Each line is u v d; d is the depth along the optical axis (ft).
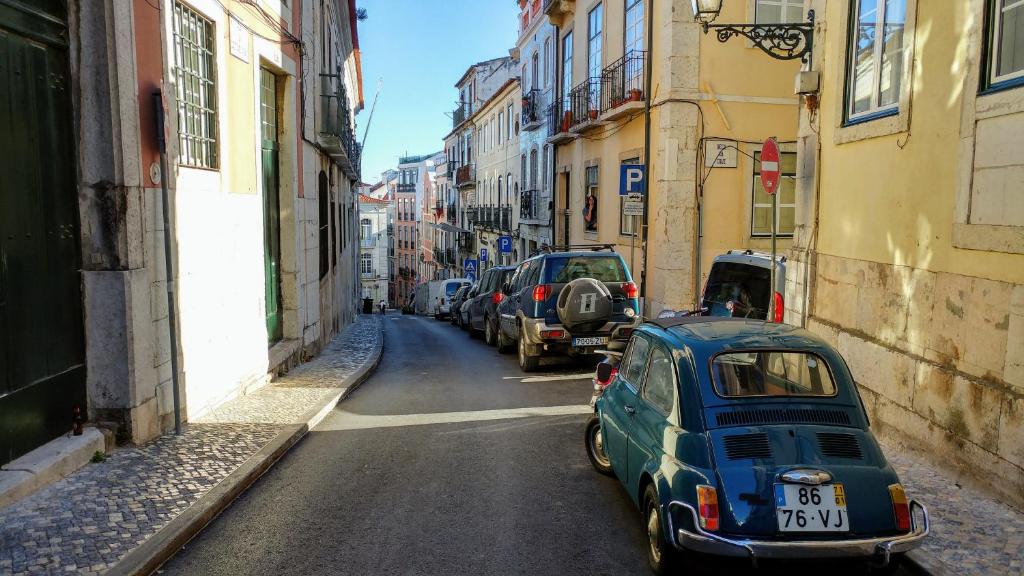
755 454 12.74
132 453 20.04
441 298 103.91
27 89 17.33
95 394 20.15
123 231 19.69
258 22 31.89
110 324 19.95
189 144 24.71
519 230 100.22
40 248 17.85
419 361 45.50
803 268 27.63
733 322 16.70
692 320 17.25
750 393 13.83
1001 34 17.26
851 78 25.07
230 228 28.09
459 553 15.01
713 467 12.62
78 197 19.43
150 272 21.13
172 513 16.14
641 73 51.75
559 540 15.69
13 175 16.76
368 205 262.26
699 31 46.55
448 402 30.60
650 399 15.92
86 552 13.99
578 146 69.87
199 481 18.26
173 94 22.70
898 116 21.33
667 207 47.42
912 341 20.67
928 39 19.99
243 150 29.86
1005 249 16.69
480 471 20.59
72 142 19.22
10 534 14.69
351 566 14.38
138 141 20.27
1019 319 16.24
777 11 47.60
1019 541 14.84
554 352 39.01
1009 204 16.65
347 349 47.73
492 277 58.49
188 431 22.84
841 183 25.23
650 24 46.88
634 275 53.78
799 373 14.29
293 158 37.78
